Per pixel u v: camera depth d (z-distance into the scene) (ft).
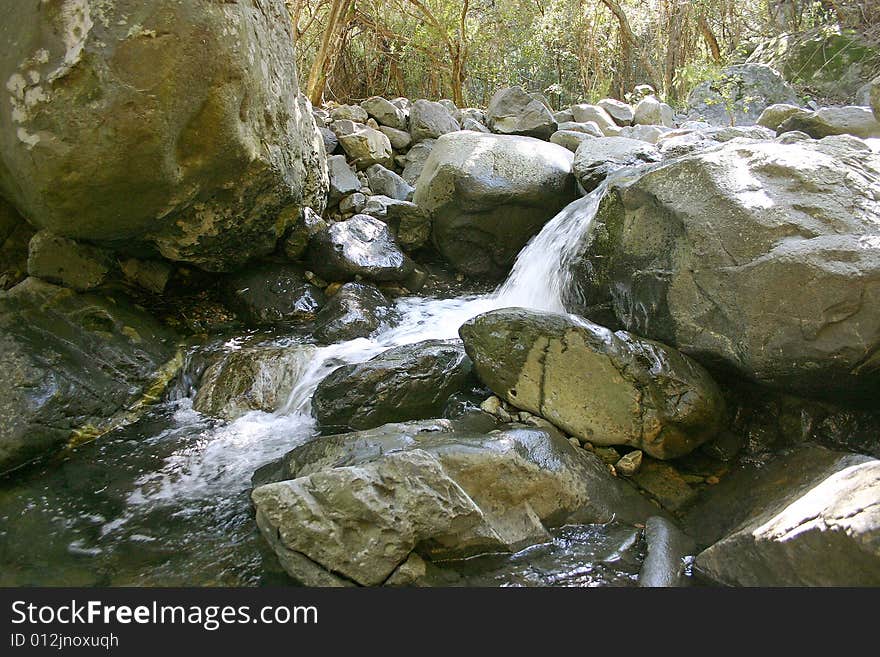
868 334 10.77
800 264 11.18
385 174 23.47
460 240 20.16
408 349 14.11
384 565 9.45
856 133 21.27
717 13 43.80
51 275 15.24
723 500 11.57
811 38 38.63
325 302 18.48
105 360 14.58
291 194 17.31
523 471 10.94
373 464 9.93
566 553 10.38
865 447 11.73
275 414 14.57
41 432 12.86
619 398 12.23
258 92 14.71
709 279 12.30
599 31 41.96
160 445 13.42
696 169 13.14
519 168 19.79
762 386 12.48
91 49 11.79
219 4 12.92
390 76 40.11
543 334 12.83
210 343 16.75
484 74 39.81
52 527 11.00
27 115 12.25
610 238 14.65
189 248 16.42
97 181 12.96
